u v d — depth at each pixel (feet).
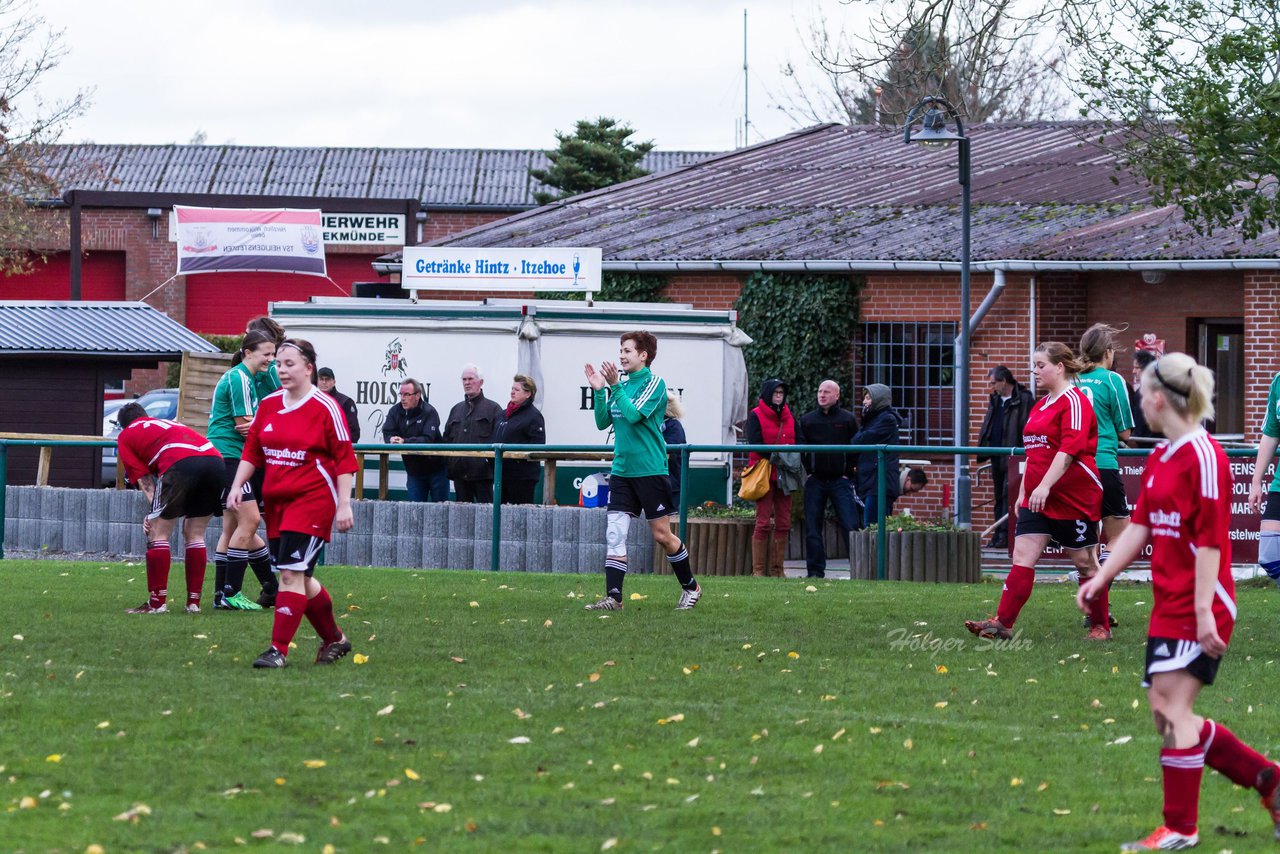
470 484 137.18
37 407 181.98
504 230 219.00
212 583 105.29
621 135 413.39
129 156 420.77
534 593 99.71
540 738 56.39
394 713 60.03
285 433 69.87
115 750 53.67
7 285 382.01
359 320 160.15
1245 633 84.79
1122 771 52.49
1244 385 164.04
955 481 139.64
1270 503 81.05
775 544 124.88
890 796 49.16
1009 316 174.60
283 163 423.64
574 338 157.99
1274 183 144.05
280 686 65.26
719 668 71.10
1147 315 171.12
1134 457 110.32
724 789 49.70
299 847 42.88
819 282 182.50
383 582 106.83
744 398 162.30
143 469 88.53
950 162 221.87
